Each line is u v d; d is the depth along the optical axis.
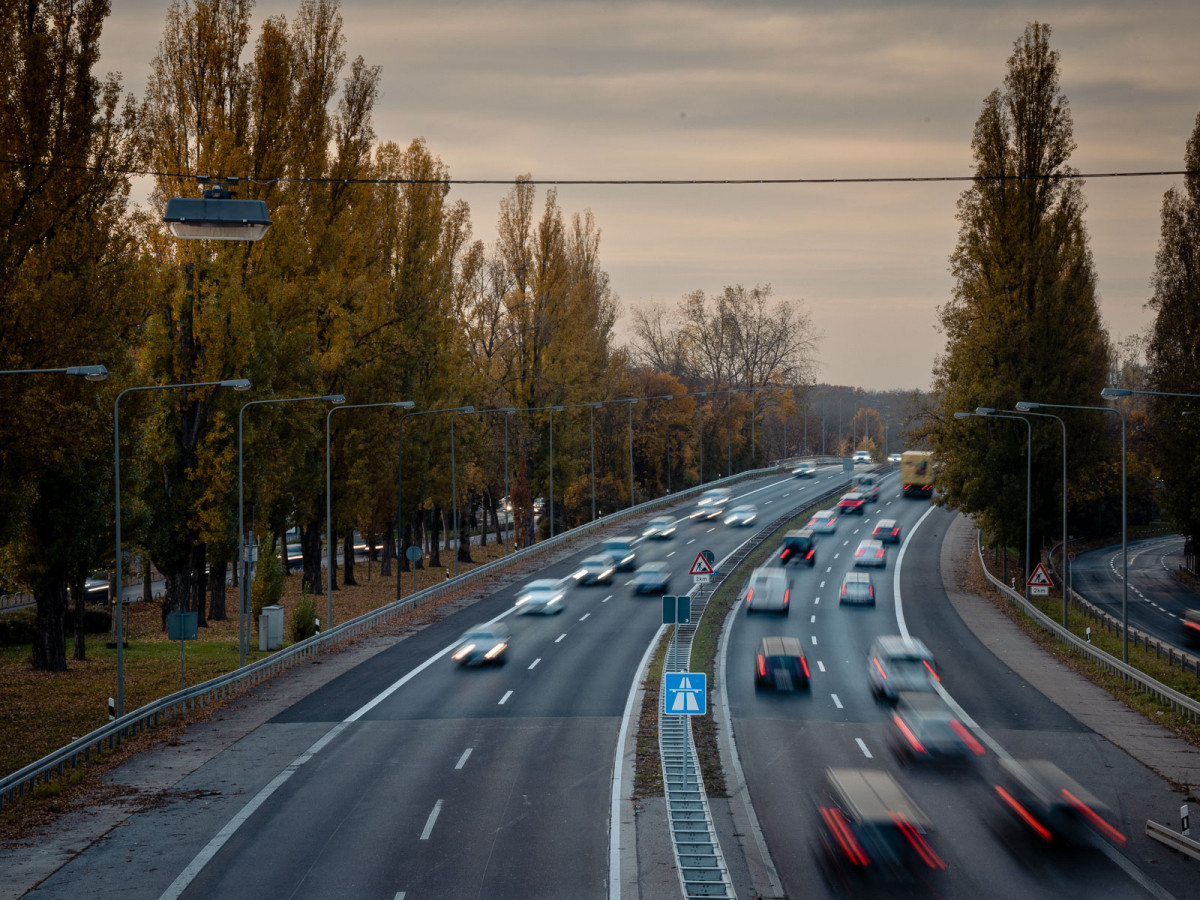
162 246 54.94
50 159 41.78
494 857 23.44
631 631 54.19
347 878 22.19
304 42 62.41
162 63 55.91
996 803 27.41
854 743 33.53
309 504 70.06
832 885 21.89
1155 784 29.61
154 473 55.72
